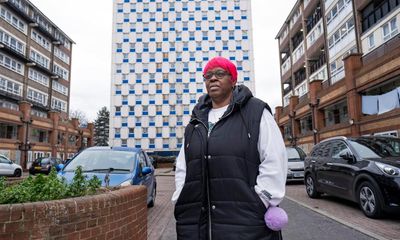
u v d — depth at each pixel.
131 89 66.94
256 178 2.04
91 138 63.69
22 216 2.70
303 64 43.97
